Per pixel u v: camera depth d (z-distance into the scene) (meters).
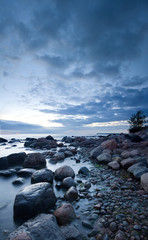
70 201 3.26
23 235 1.80
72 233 2.12
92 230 2.21
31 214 2.62
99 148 9.31
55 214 2.56
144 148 9.23
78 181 4.52
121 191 3.71
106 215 2.60
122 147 10.06
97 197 3.42
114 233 2.17
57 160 8.04
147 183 3.51
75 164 7.07
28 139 26.44
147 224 2.31
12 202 3.31
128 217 2.50
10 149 13.57
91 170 5.88
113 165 5.84
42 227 1.98
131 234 2.11
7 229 2.33
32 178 4.36
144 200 3.12
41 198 2.86
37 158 6.80
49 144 15.23
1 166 6.46
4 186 4.28
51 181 4.41
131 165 5.40
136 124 25.12
